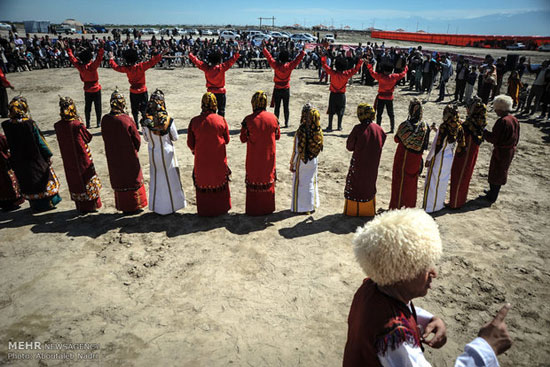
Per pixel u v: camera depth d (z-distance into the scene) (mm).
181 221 5016
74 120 4730
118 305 3426
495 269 4055
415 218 1370
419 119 4676
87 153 4930
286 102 9695
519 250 4430
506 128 5176
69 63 22938
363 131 4711
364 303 1384
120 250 4305
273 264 4090
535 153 8234
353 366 1387
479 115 4969
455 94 14219
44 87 15414
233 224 4953
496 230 4898
